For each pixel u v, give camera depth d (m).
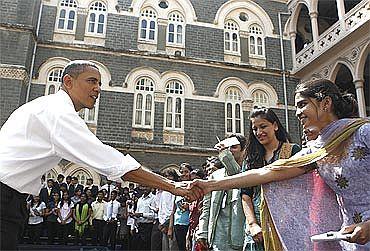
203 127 18.52
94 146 2.91
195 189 3.17
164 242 9.32
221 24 20.52
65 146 2.87
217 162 6.04
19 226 3.05
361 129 2.59
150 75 18.58
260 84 19.95
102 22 19.06
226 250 4.55
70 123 2.92
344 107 2.92
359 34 16.47
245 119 19.14
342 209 2.73
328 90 2.90
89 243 13.29
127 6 19.42
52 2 18.70
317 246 2.86
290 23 21.36
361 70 16.62
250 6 21.36
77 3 19.02
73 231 13.48
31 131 2.95
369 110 19.48
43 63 17.61
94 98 3.36
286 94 20.00
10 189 2.92
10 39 16.44
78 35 18.53
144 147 17.38
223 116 18.94
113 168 2.92
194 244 6.32
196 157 17.92
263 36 21.08
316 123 2.89
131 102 17.98
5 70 16.00
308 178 3.03
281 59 20.83
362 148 2.55
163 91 18.48
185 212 8.17
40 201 12.95
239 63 20.11
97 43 18.58
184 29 19.94
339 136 2.65
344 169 2.61
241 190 4.02
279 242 2.98
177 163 17.62
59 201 13.40
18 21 16.86
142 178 3.10
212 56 19.83
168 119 18.31
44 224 13.05
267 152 3.92
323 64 18.62
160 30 19.59
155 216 10.85
